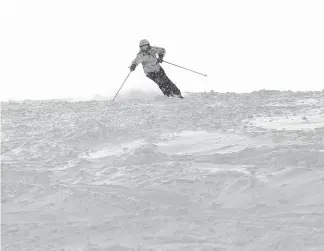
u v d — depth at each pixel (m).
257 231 7.32
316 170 8.86
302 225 7.45
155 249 6.93
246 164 9.73
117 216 7.99
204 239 7.20
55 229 7.58
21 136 12.73
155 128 12.59
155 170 9.56
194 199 8.43
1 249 7.05
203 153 10.52
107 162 10.44
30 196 8.70
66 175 9.73
